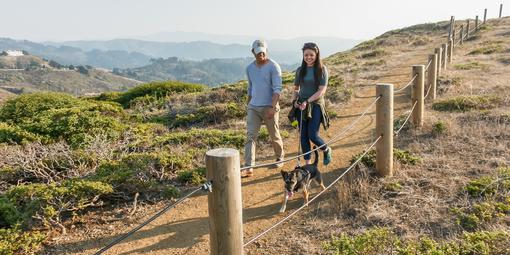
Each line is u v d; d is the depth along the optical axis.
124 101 17.84
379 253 3.87
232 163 2.70
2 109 12.70
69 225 5.12
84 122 9.99
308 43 5.68
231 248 2.84
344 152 7.17
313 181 6.02
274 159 7.32
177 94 16.20
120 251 4.46
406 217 4.55
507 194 4.68
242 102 12.84
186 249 4.44
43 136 9.51
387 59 21.25
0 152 7.96
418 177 5.55
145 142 8.87
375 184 5.42
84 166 7.29
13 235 4.54
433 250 3.70
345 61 22.72
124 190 5.93
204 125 11.12
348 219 4.71
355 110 10.52
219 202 2.74
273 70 6.12
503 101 9.02
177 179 6.52
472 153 6.26
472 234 3.90
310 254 4.12
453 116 8.33
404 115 8.86
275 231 4.69
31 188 5.52
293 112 6.03
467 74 13.12
